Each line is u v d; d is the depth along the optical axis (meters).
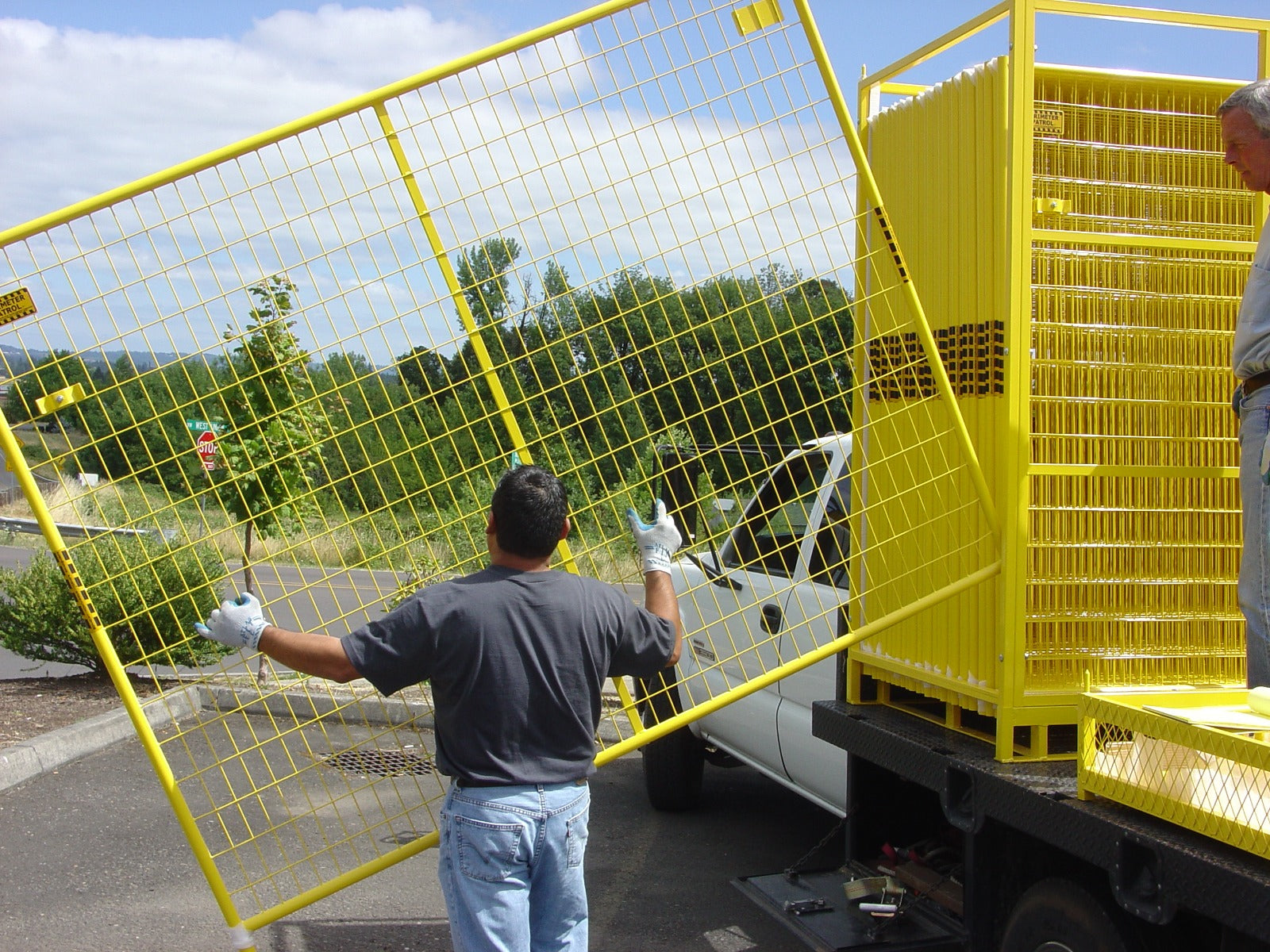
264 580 15.12
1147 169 3.51
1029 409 3.30
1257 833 2.24
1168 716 2.48
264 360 6.22
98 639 2.96
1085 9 3.32
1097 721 2.74
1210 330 3.50
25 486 2.93
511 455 3.26
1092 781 2.75
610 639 2.85
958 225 3.58
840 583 4.52
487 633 2.69
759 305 3.60
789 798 6.51
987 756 3.33
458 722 2.70
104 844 5.45
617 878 5.13
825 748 4.54
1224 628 3.51
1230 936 2.34
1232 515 3.53
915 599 3.82
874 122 4.15
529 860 2.71
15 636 8.31
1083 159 3.46
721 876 5.17
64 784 6.38
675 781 6.05
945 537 3.65
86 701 7.90
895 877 3.76
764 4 3.30
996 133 3.37
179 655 8.15
